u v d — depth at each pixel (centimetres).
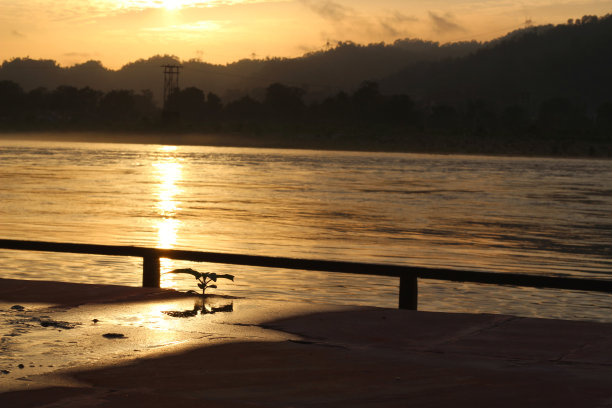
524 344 682
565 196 5888
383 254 2458
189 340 685
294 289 1742
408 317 788
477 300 1697
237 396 536
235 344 672
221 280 1817
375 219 3725
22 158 11231
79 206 4084
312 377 580
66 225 3139
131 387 554
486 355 647
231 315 788
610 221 3872
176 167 9725
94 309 812
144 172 8244
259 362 619
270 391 547
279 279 1870
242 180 7200
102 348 657
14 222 3219
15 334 703
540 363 622
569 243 2916
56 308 815
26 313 790
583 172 11338
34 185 5784
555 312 1575
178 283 1717
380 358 634
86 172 7950
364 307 836
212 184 6494
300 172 9094
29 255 2167
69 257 2133
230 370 596
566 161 18350
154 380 570
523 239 3022
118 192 5253
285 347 666
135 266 1988
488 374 589
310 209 4231
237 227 3198
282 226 3284
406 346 676
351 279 1902
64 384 559
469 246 2750
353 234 3031
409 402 524
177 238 2764
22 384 558
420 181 7688
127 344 670
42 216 3500
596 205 5006
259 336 704
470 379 576
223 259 937
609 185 7694
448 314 802
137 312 800
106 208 3994
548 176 9638
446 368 605
